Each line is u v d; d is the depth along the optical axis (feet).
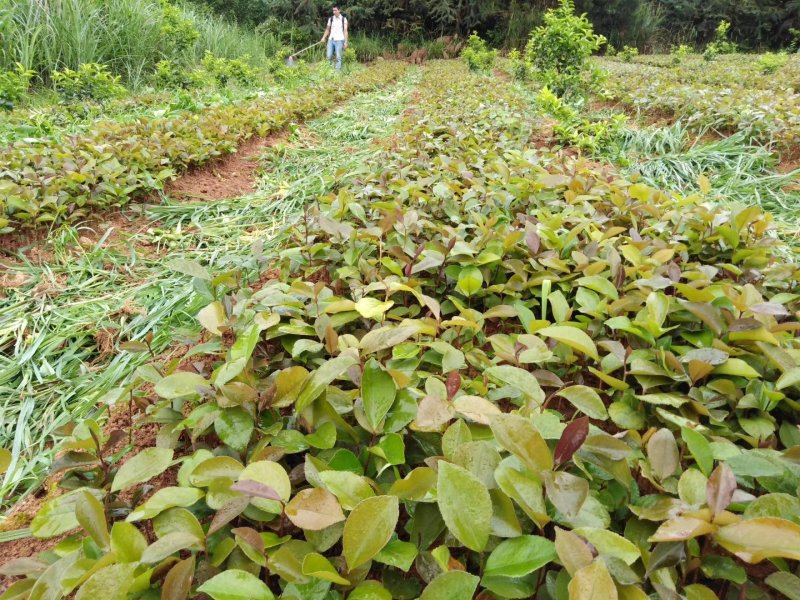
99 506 3.29
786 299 6.15
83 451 4.19
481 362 5.36
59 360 7.12
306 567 2.90
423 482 3.35
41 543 4.48
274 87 35.53
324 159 17.16
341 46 52.44
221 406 4.06
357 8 74.79
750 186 13.80
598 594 2.47
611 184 9.89
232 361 4.42
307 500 3.13
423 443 4.15
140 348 5.46
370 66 60.59
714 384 4.58
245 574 2.96
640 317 5.63
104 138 14.08
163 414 4.53
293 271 7.53
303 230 8.91
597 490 3.77
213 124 16.97
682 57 56.08
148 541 3.92
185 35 34.91
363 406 4.00
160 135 14.83
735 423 4.63
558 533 2.81
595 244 6.98
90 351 7.40
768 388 4.69
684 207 8.91
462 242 6.83
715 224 8.06
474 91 28.63
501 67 53.72
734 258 7.43
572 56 25.13
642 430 4.56
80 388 6.67
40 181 10.31
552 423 3.79
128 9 31.78
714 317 5.10
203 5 59.93
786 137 15.33
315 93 28.76
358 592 3.00
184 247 10.60
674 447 3.72
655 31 77.51
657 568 2.93
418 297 5.53
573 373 5.70
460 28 77.77
